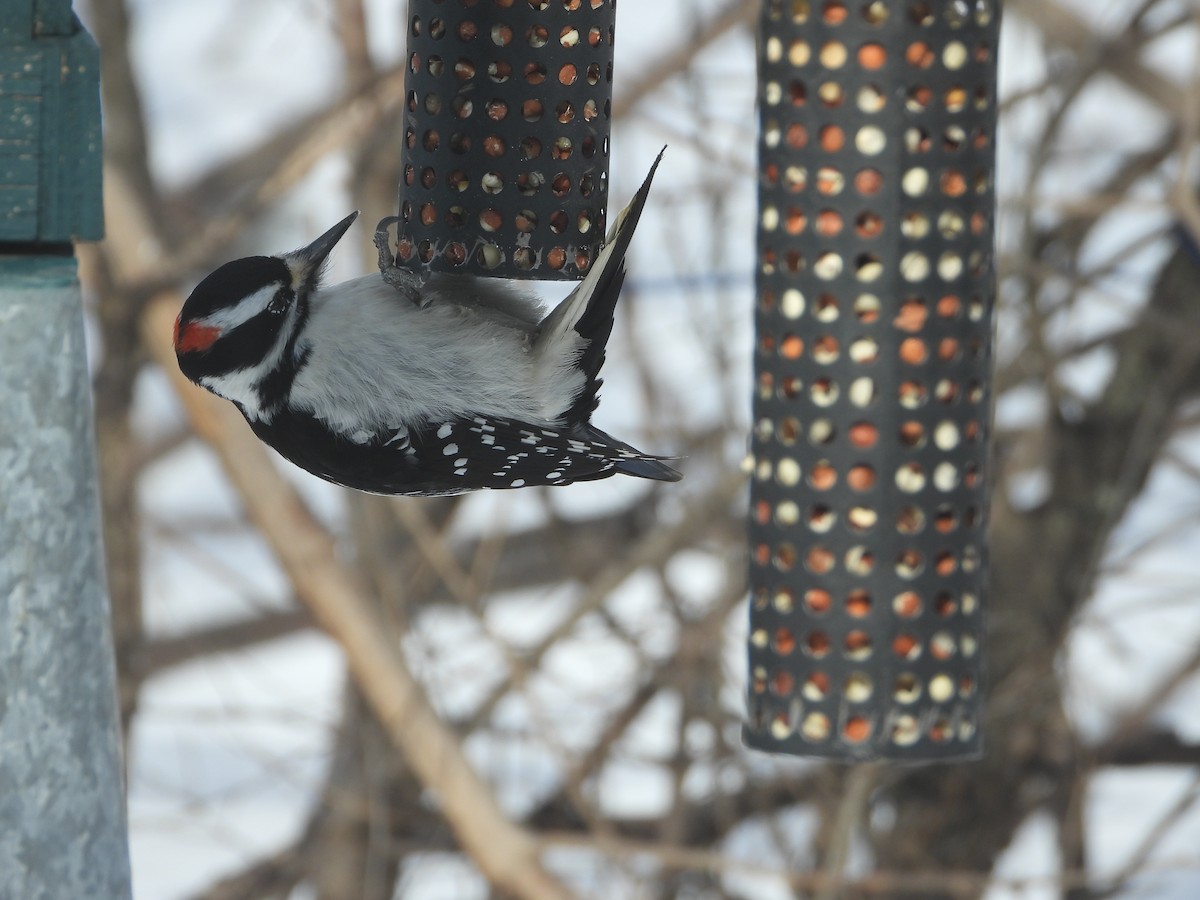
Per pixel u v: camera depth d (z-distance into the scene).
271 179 12.02
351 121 11.82
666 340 13.05
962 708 8.16
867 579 8.05
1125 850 13.12
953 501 8.12
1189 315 12.44
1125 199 11.42
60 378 5.98
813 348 8.05
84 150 5.98
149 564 14.70
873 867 12.75
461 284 7.80
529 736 12.30
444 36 7.66
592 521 13.90
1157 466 13.80
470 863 12.45
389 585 11.80
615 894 12.11
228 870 13.66
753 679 8.34
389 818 12.67
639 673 12.37
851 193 7.96
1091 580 12.20
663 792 13.84
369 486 7.42
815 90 7.96
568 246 7.73
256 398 7.27
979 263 8.11
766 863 12.69
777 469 8.18
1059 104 11.79
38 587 5.96
